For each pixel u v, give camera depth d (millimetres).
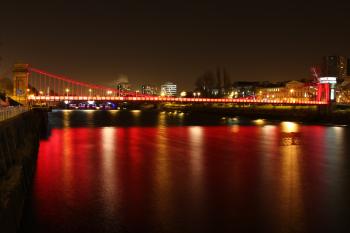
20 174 23484
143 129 85375
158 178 34219
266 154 48625
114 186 31328
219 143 59750
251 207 26266
